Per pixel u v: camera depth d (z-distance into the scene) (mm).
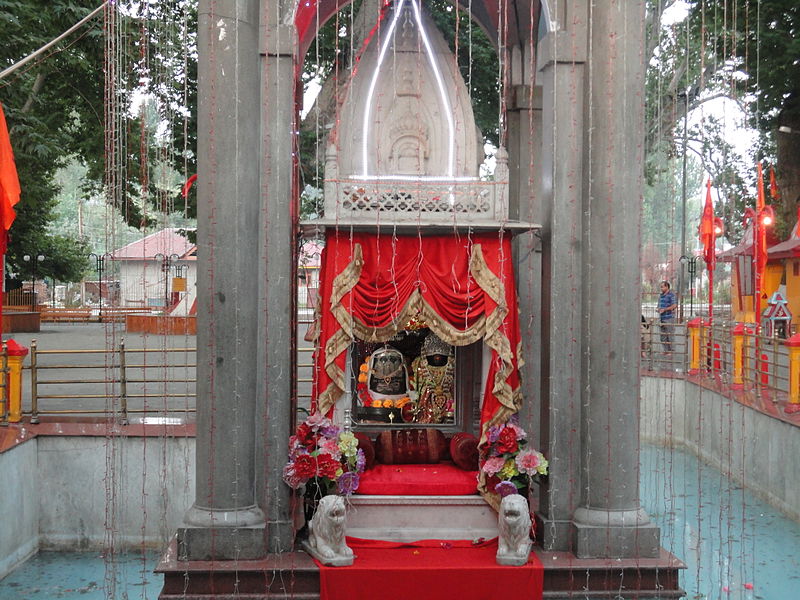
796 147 17500
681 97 13531
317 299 6121
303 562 5418
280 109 5672
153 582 7383
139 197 13039
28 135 13359
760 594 6699
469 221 5973
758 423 9523
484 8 7559
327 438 5746
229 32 5480
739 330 11094
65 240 31484
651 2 13188
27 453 8086
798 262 17297
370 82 6457
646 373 13148
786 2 14758
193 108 12062
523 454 5688
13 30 12852
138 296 29234
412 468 6234
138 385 13523
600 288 5641
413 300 5961
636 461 5668
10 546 7629
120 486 8000
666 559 5520
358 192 6035
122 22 9781
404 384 6758
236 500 5508
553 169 5742
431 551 5684
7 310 26641
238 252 5523
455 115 6477
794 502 8461
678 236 17688
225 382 5508
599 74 5641
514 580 5355
